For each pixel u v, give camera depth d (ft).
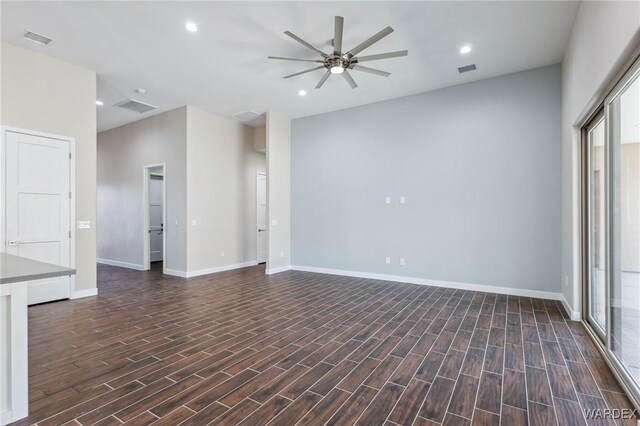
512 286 14.92
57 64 13.58
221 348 9.12
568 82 12.03
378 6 10.03
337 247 20.17
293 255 22.08
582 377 7.45
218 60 13.61
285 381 7.32
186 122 19.34
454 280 16.34
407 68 14.29
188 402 6.48
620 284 7.95
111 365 8.07
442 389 6.99
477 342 9.48
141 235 22.06
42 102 13.19
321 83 13.00
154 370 7.82
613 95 7.76
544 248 14.21
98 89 16.72
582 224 11.18
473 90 15.76
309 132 21.30
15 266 6.51
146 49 12.73
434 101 16.80
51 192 13.53
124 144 23.00
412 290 15.90
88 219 14.71
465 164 15.98
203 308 13.00
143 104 19.04
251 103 18.92
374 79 15.43
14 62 12.47
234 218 22.54
